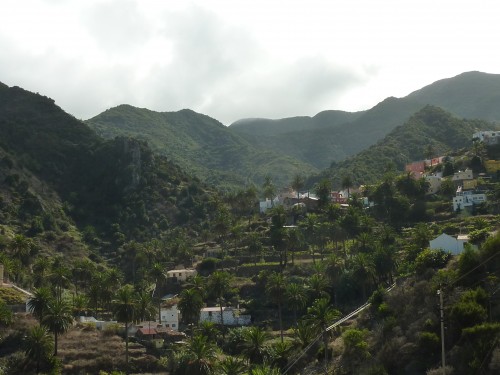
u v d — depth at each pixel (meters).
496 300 86.12
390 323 97.56
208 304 172.75
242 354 119.81
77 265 188.75
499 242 93.62
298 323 125.94
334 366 100.00
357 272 144.00
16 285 172.50
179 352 132.50
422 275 108.56
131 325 150.38
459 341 80.25
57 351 130.12
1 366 121.19
